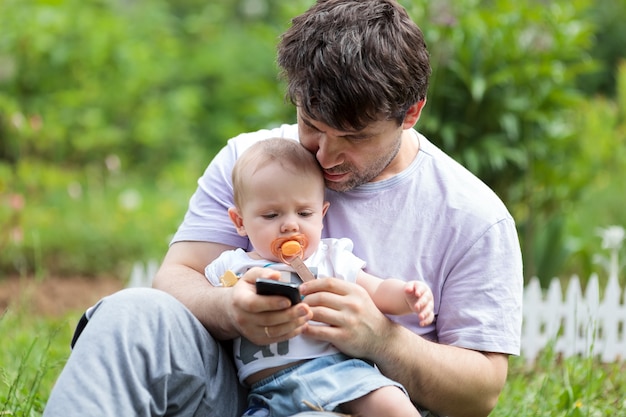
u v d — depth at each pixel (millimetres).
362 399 2730
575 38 6379
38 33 9633
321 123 2717
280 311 2645
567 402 4086
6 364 4340
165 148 11117
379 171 2932
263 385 2834
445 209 2996
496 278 2957
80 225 7910
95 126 9977
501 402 4109
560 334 5309
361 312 2732
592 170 7473
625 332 5168
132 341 2621
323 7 2803
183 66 12664
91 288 7078
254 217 2947
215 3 14008
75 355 2586
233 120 12125
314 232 2930
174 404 2717
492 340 2914
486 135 6160
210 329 2879
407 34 2758
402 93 2707
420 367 2814
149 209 8703
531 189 6344
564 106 6383
